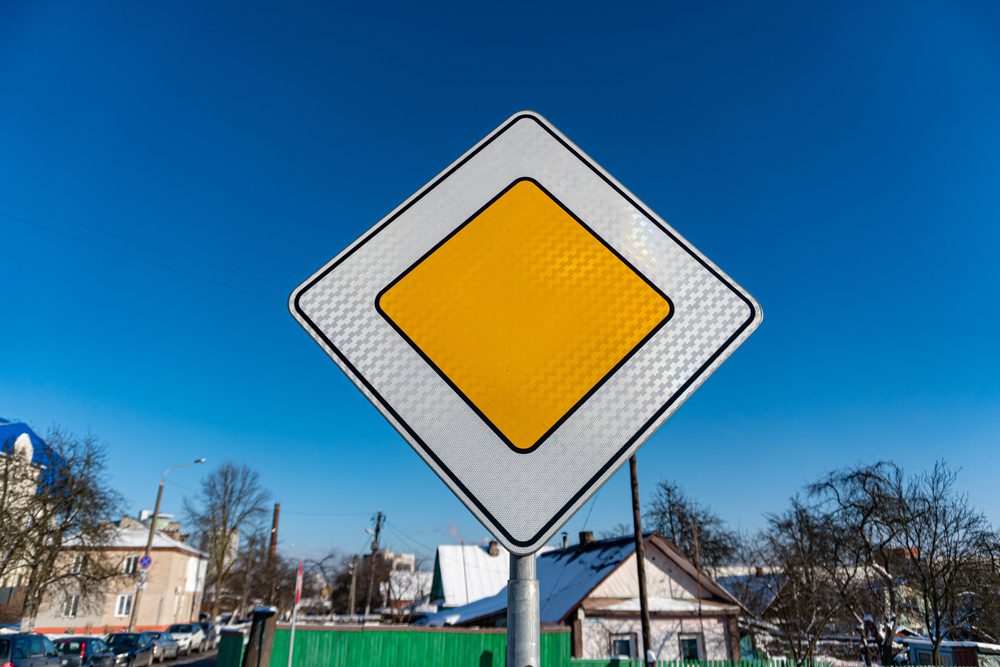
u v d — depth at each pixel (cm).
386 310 122
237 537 4134
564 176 136
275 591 3622
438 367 116
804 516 1667
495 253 127
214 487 3703
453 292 123
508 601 103
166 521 4784
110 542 2386
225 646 1053
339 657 1105
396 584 4284
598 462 108
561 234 128
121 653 1930
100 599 2556
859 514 1736
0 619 2611
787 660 1291
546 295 122
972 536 1577
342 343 120
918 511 1641
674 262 126
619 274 124
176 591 3731
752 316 121
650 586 1595
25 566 2152
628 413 112
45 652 1252
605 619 1513
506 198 133
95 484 2228
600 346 117
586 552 1873
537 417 112
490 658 1173
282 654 1084
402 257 127
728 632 1557
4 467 2122
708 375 116
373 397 115
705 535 2802
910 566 1697
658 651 1502
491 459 109
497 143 139
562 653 1230
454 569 3039
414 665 1135
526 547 103
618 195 133
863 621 1666
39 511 2183
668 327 119
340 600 4588
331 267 126
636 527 1386
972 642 1519
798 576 1559
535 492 107
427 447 110
